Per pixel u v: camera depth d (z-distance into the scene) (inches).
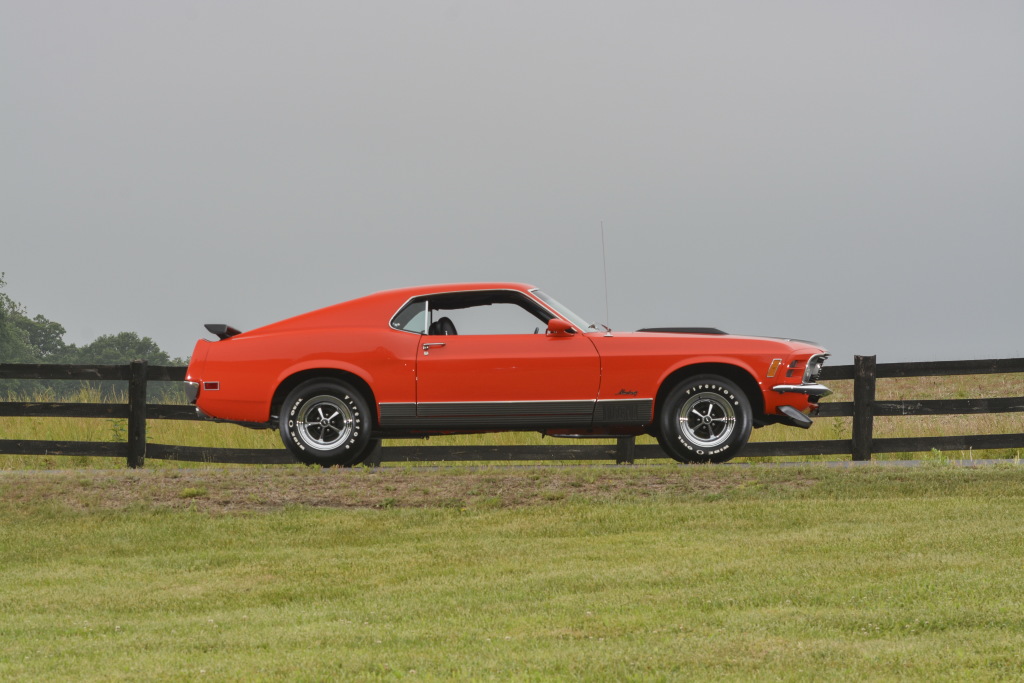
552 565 390.3
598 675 262.2
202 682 266.1
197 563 410.9
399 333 534.3
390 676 266.5
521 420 529.7
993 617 302.0
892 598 327.0
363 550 422.3
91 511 488.4
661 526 446.0
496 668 271.1
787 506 470.9
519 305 542.3
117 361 7096.5
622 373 525.3
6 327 5034.5
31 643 312.3
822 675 257.4
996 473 521.7
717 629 302.0
